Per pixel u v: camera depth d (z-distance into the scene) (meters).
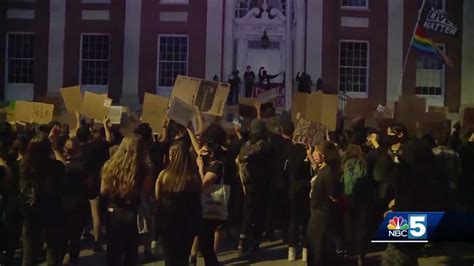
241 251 9.12
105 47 24.17
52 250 7.35
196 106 9.02
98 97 9.95
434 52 18.33
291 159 8.59
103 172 6.64
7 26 24.42
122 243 6.61
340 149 9.18
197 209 6.60
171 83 23.88
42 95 24.00
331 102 8.99
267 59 25.02
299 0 24.20
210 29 23.89
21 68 24.47
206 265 7.23
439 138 8.73
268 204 9.80
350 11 24.08
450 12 21.42
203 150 7.62
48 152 7.16
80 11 24.16
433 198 7.00
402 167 7.04
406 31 23.77
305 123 8.61
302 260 8.73
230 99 21.66
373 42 24.03
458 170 8.08
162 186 6.55
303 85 21.75
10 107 12.18
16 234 7.93
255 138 9.02
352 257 8.79
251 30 25.03
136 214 6.68
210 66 23.80
